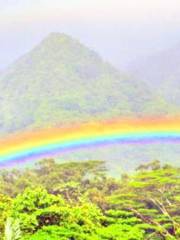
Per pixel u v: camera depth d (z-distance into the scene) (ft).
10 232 75.36
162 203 226.38
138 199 224.94
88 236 122.11
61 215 122.83
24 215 117.39
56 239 111.24
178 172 233.76
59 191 235.40
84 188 260.83
